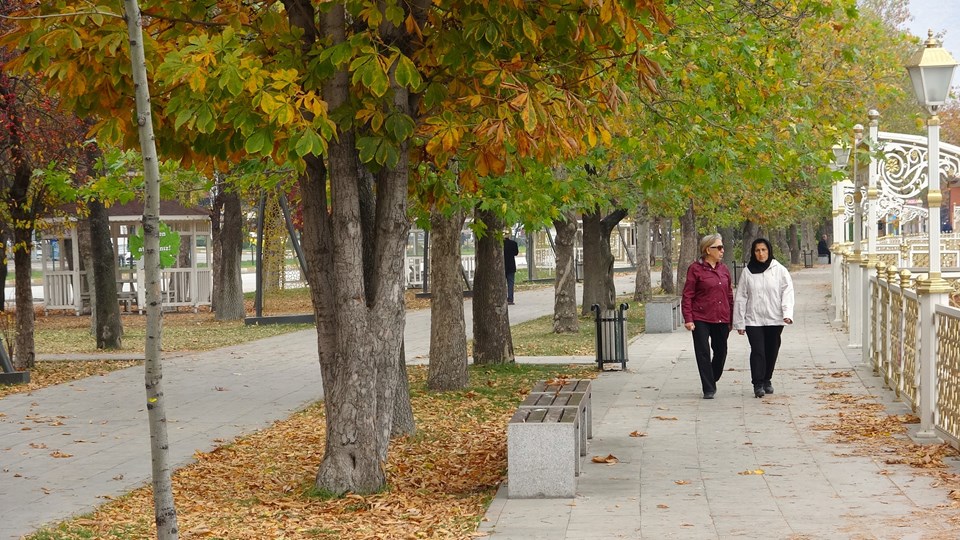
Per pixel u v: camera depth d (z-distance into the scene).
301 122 7.52
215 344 25.34
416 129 8.55
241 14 8.38
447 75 8.66
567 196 14.48
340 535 7.67
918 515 7.47
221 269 34.22
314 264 9.09
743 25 13.00
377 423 9.20
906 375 12.41
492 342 18.53
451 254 15.77
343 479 9.09
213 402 15.39
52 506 8.88
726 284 13.75
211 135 8.18
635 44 8.79
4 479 10.04
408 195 10.30
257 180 14.24
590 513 7.89
